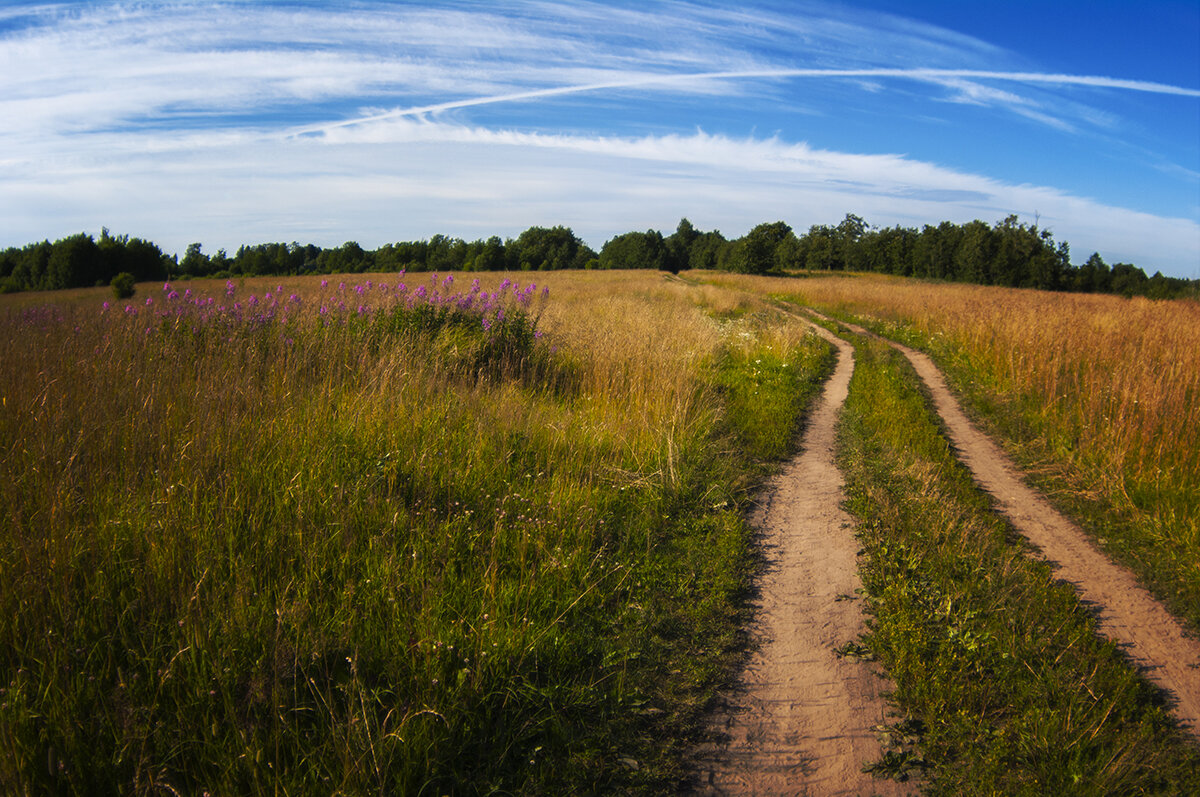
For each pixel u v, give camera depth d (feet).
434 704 9.61
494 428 20.29
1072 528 20.17
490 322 29.17
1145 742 10.59
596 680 11.38
